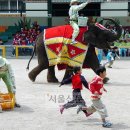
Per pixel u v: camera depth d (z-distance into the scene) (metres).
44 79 24.34
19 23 47.97
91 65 22.12
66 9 49.78
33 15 49.06
